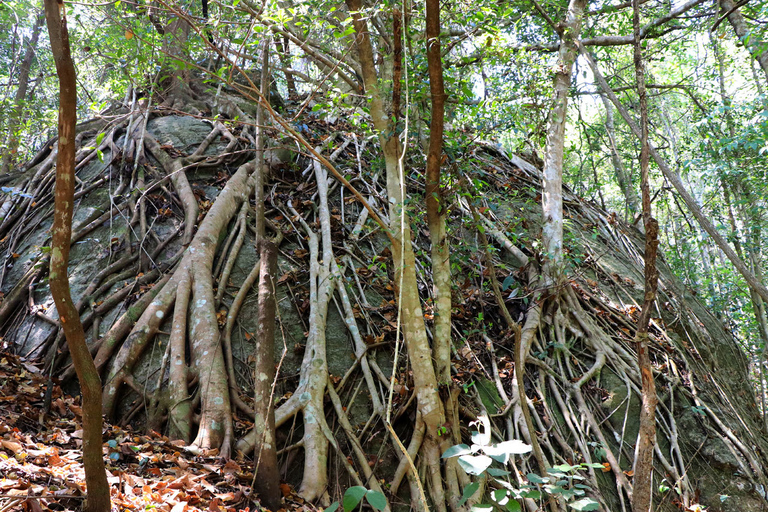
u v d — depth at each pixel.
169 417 5.44
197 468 4.77
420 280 7.42
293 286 6.99
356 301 6.99
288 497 4.91
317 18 4.64
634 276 9.25
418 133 5.74
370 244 7.93
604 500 5.95
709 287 12.55
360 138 9.44
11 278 6.93
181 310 6.15
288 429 5.59
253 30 4.39
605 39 9.33
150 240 7.22
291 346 6.39
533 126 7.53
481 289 7.50
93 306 6.38
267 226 7.64
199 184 8.05
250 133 8.98
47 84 13.55
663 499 6.16
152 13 6.03
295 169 8.74
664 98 16.16
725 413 7.47
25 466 3.71
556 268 7.83
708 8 8.66
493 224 8.75
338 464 5.42
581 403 6.76
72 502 3.56
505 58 5.55
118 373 5.69
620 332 8.04
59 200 2.70
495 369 6.77
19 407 5.02
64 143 2.70
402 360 6.51
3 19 11.65
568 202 10.67
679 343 8.25
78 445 4.58
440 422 5.33
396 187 5.24
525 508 5.42
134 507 3.77
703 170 9.95
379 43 7.95
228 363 5.96
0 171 11.77
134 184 7.88
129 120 8.78
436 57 4.46
